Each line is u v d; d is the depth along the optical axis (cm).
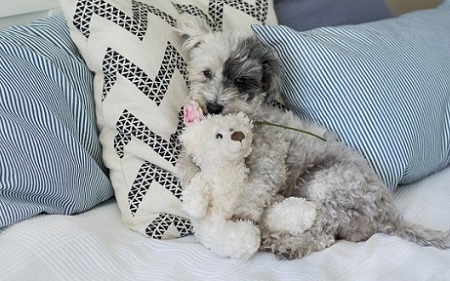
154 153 129
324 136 139
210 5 154
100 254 111
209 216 118
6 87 119
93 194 130
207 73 134
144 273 111
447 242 122
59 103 128
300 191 131
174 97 132
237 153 114
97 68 134
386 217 129
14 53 125
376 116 144
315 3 176
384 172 143
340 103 144
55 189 121
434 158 156
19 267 102
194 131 118
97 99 136
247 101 131
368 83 146
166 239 125
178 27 140
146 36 131
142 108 128
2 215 112
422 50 162
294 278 109
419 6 282
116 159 133
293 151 132
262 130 130
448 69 165
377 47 154
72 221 117
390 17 196
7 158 113
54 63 130
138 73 129
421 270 112
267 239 121
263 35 145
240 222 117
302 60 144
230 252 114
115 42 129
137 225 126
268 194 122
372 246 121
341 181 127
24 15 148
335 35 154
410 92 151
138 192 128
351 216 127
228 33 138
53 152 121
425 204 144
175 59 135
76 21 132
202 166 119
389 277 109
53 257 106
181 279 108
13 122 117
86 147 133
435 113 157
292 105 148
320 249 122
